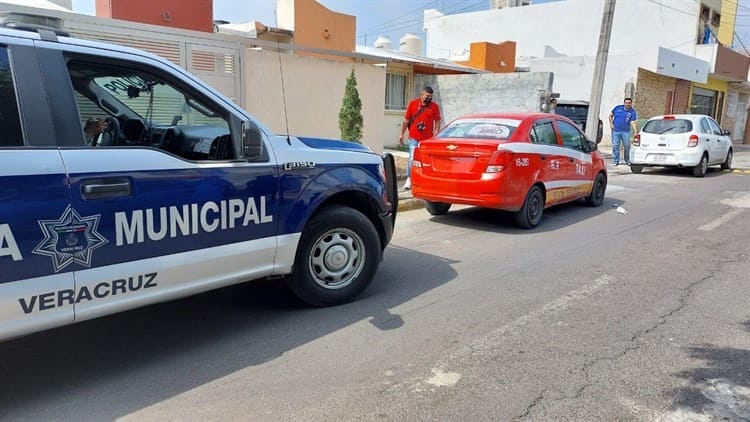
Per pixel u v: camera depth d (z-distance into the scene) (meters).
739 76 30.83
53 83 3.08
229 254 3.76
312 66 12.13
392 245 6.75
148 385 3.34
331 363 3.62
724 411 3.07
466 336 4.05
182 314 4.46
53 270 2.97
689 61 25.73
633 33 30.81
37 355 3.73
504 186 7.11
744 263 6.04
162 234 3.40
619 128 15.77
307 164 4.20
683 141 14.01
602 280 5.40
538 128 7.94
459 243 6.89
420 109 9.56
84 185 3.03
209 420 2.97
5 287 2.81
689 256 6.32
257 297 4.84
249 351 3.80
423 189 7.72
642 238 7.23
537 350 3.82
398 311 4.54
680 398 3.21
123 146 3.38
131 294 3.31
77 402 3.15
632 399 3.19
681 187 12.28
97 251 3.12
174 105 3.82
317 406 3.10
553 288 5.15
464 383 3.37
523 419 2.99
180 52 9.88
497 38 35.94
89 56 3.25
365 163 4.69
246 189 3.80
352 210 4.62
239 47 10.70
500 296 4.92
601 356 3.74
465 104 18.69
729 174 15.14
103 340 3.97
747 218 8.62
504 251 6.50
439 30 38.94
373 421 2.96
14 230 2.80
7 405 3.12
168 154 3.43
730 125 34.22
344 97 12.16
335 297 4.61
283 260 4.14
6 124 2.88
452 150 7.35
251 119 3.98
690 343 3.95
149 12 10.70
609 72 24.22
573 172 8.62
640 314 4.50
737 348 3.87
